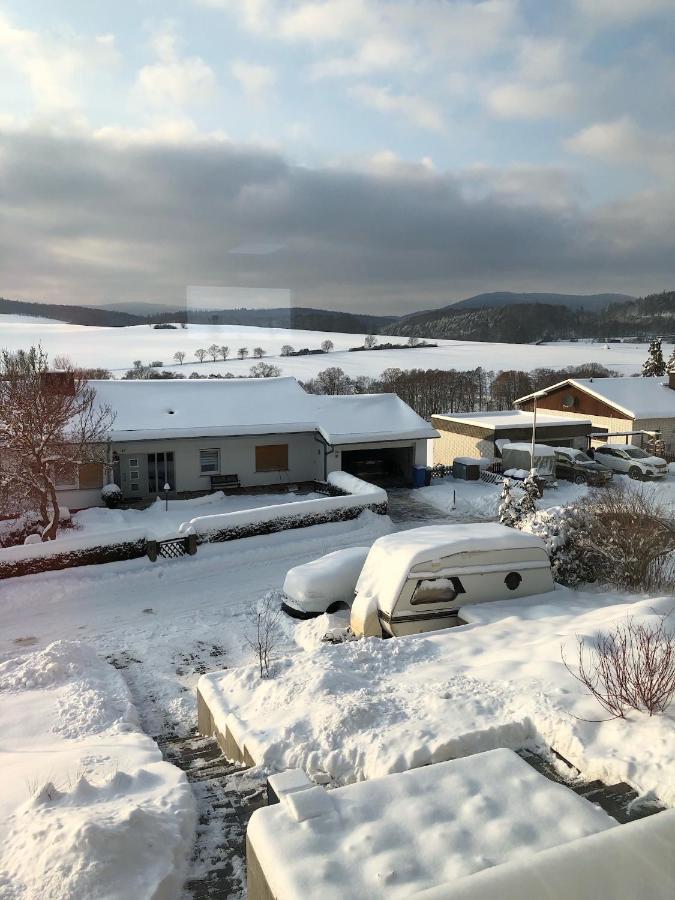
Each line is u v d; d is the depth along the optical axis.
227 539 18.06
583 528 11.87
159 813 4.92
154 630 13.16
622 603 9.79
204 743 7.34
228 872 4.50
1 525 19.62
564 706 5.59
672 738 4.83
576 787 4.67
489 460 29.12
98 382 25.02
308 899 3.15
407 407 27.95
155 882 4.12
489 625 8.91
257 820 3.82
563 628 8.39
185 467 24.31
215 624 13.40
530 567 10.30
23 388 17.38
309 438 26.14
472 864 3.44
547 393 39.62
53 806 5.25
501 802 4.04
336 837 3.66
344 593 12.67
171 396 25.47
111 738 7.66
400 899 3.08
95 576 15.92
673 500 23.20
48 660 10.23
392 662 7.75
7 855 4.46
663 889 2.87
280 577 16.36
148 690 10.31
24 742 7.90
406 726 5.64
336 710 6.11
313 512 19.66
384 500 21.16
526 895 2.83
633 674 5.85
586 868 2.98
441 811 3.93
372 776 5.14
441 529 11.09
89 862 4.08
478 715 5.76
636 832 3.21
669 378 37.47
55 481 20.80
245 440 25.11
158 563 16.84
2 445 17.42
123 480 23.41
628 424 33.97
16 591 14.88
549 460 27.47
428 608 9.66
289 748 5.80
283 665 8.02
